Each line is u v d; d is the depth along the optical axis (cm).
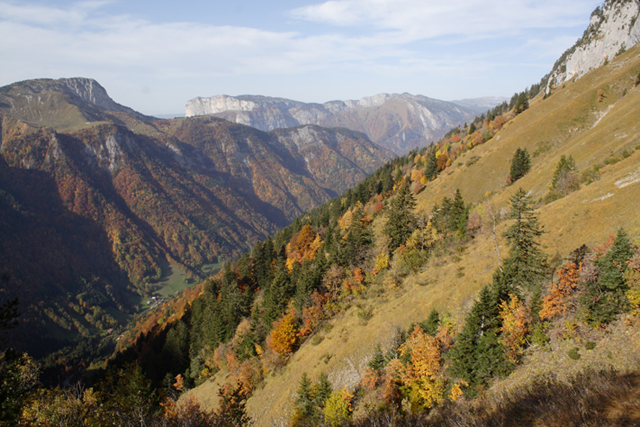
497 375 3431
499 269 4484
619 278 3073
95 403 2809
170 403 4194
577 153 8762
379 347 4981
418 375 3859
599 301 3186
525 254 4388
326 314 7188
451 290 5353
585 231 4578
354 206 14775
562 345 3225
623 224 4119
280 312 7862
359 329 5888
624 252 3184
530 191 8662
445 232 8069
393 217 8594
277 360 6512
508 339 3528
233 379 6831
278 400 5559
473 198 11194
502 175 11288
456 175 12725
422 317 5219
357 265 8312
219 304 10469
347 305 7169
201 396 7156
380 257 7844
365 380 4566
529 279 4178
